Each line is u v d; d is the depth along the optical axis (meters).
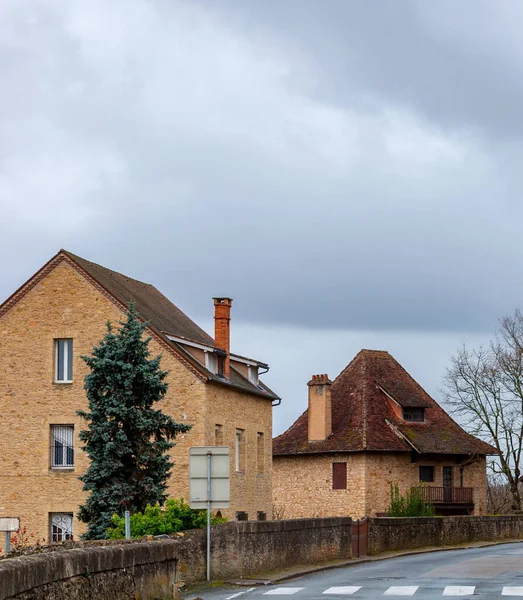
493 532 48.19
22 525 42.66
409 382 67.50
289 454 63.25
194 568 23.69
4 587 10.95
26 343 43.88
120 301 43.16
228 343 46.56
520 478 66.06
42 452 42.97
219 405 43.72
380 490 61.00
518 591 20.52
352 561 32.28
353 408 64.31
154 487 34.44
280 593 21.61
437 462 63.44
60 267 44.06
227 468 24.11
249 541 26.09
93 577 14.06
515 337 67.31
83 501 42.19
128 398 34.69
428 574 25.98
